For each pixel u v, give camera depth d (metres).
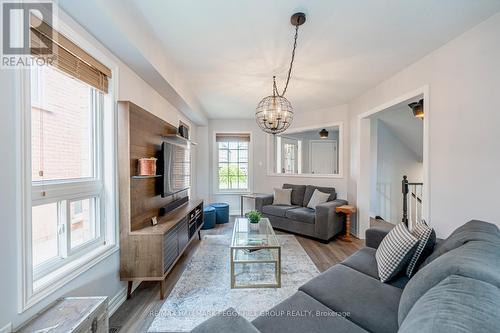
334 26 1.91
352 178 4.10
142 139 2.37
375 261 1.88
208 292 2.17
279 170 5.93
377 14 1.76
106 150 1.97
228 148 5.86
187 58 2.51
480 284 0.76
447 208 2.12
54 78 1.51
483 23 1.82
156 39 2.15
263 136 5.71
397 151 5.41
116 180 2.03
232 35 2.06
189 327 1.71
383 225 4.69
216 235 4.00
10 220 1.13
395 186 5.43
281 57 2.46
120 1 1.62
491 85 1.77
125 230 2.04
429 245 1.61
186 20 1.85
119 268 2.03
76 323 1.17
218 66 2.70
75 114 1.70
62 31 1.46
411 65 2.60
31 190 1.24
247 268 2.70
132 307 1.95
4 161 1.11
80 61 1.65
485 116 1.81
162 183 2.72
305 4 1.66
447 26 1.90
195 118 4.67
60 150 1.56
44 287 1.30
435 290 0.82
